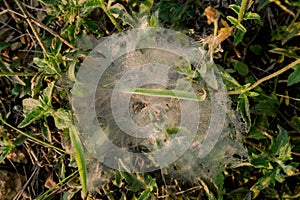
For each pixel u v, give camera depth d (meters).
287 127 0.51
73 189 0.48
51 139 0.49
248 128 0.47
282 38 0.51
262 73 0.51
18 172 0.50
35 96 0.49
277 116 0.51
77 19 0.48
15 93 0.49
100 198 0.49
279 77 0.51
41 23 0.48
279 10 0.52
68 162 0.49
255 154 0.48
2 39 0.51
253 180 0.50
